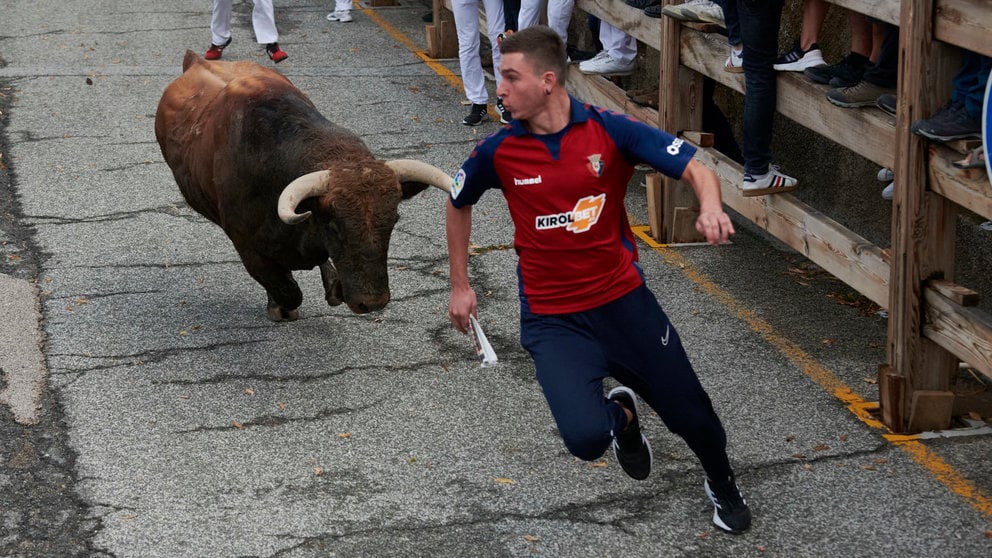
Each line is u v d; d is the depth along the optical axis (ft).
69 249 25.08
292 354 20.52
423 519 15.52
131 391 19.08
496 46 32.45
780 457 16.96
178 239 25.82
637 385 13.97
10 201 27.68
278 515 15.60
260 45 42.91
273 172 18.22
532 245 13.41
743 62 20.79
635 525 15.34
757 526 15.26
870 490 16.05
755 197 22.41
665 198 25.36
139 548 14.83
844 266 19.43
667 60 24.52
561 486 16.31
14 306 22.08
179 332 21.33
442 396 19.03
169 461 16.97
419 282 23.71
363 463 16.96
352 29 46.03
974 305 16.34
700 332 21.24
